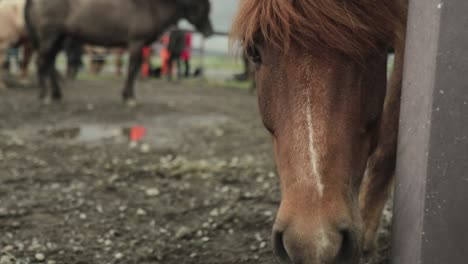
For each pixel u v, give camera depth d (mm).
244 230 3098
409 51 1571
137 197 3775
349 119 1543
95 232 3098
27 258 2689
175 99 10008
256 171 4438
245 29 1696
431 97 1375
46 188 3979
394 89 2104
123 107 8359
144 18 8062
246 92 12242
